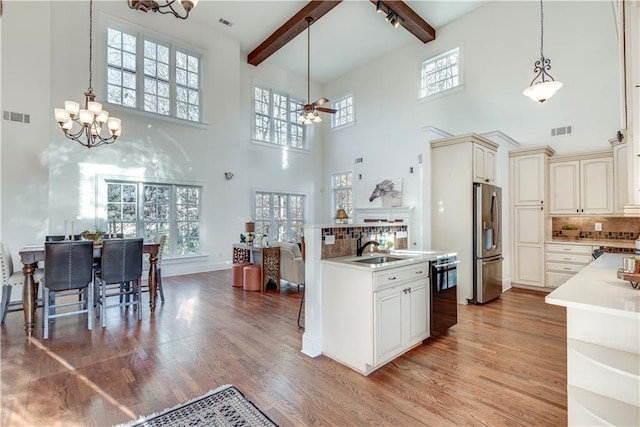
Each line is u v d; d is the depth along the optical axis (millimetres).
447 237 4500
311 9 5957
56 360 2566
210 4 6000
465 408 1946
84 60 5207
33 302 3146
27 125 4543
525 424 1794
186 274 6230
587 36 4973
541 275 4840
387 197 7699
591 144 4906
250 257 5656
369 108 8250
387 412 1909
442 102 6785
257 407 1955
